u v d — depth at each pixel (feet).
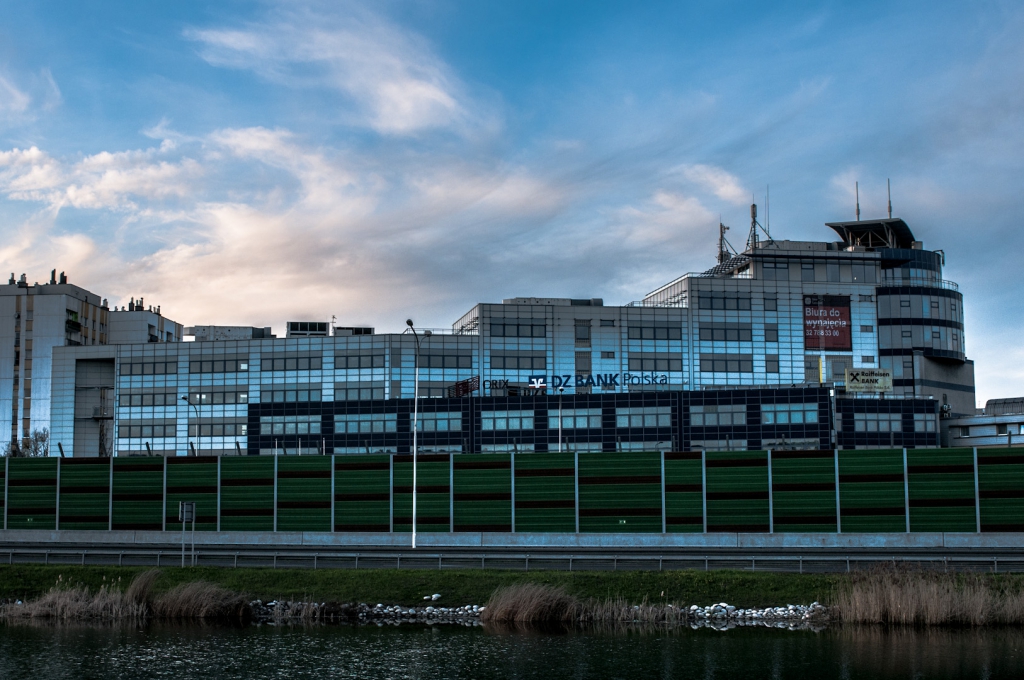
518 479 267.59
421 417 436.35
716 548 243.60
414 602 195.31
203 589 195.11
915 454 257.34
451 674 154.61
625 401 416.26
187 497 276.00
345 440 446.19
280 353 483.10
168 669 157.79
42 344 593.42
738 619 186.19
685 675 153.48
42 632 181.37
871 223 526.57
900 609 181.68
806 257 503.61
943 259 528.22
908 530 254.68
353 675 154.20
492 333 474.08
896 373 499.51
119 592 196.65
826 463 259.60
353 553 225.56
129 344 503.61
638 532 261.44
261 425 458.50
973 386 533.55
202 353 492.95
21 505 281.33
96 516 278.26
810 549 237.66
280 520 273.13
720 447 407.03
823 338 497.87
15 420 590.14
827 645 168.86
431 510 268.62
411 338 468.75
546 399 422.41
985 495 253.24
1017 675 150.82
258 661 161.89
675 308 488.85
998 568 199.52
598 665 159.02
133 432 496.23
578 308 482.28
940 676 150.92
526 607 186.19
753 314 494.59
